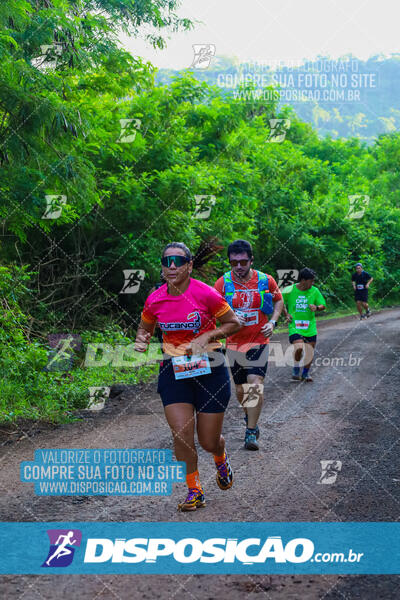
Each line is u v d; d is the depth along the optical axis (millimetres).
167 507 3939
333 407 7004
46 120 8078
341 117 124938
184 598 2742
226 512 3812
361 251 29766
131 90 13234
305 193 23625
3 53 7555
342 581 2883
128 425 6504
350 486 4238
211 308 3818
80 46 10438
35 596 2773
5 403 7180
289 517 3697
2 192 8289
